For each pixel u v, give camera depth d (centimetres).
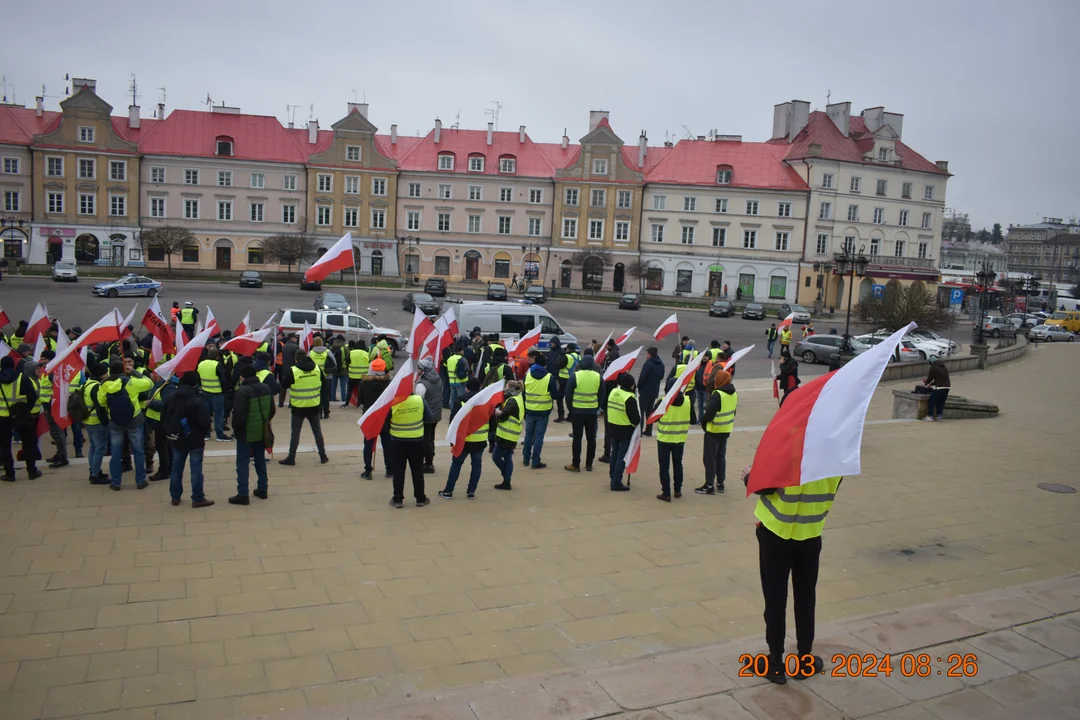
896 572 989
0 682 663
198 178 7381
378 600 861
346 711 604
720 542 1096
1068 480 1510
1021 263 17075
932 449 1767
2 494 1210
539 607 855
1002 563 1030
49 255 7119
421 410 1197
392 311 5256
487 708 584
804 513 620
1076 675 640
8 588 857
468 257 7856
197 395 1155
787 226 7531
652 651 754
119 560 949
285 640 758
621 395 1318
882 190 7712
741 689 612
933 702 594
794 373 1769
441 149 7800
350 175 7594
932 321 4369
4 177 6994
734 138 7856
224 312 4594
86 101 7031
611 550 1051
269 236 7219
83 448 1575
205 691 660
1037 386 2886
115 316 1566
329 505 1209
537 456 1513
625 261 7744
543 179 7738
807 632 630
